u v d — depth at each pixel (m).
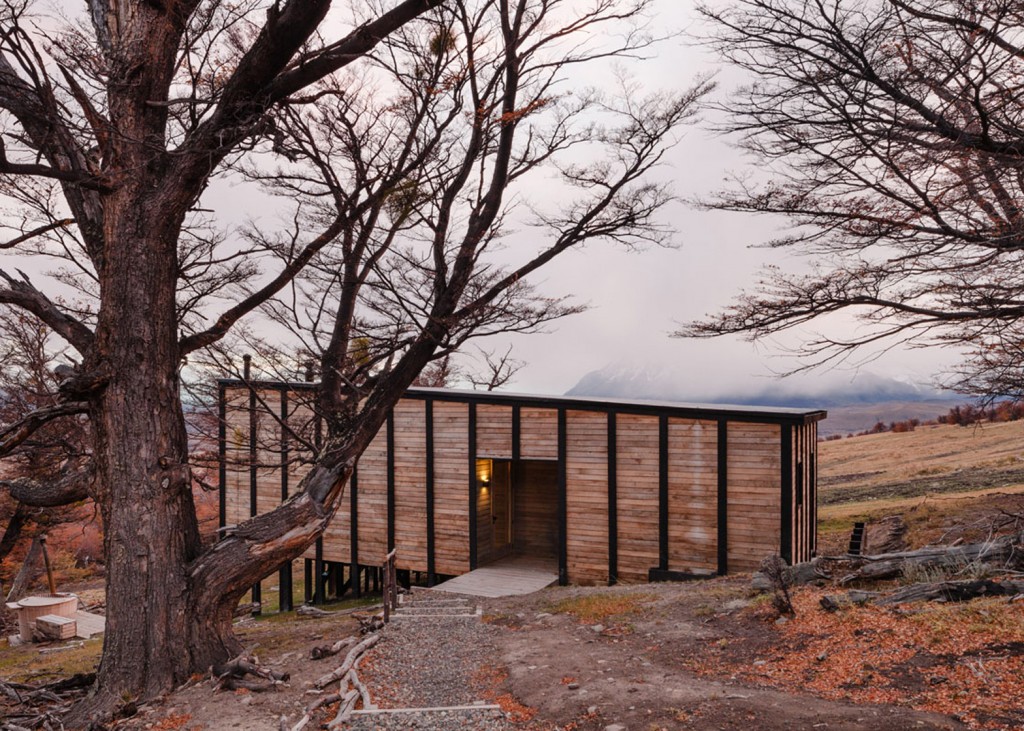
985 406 11.27
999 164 8.66
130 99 8.67
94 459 9.22
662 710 6.44
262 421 20.19
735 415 15.46
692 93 10.30
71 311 10.96
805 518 16.47
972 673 6.36
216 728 6.93
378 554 19.92
